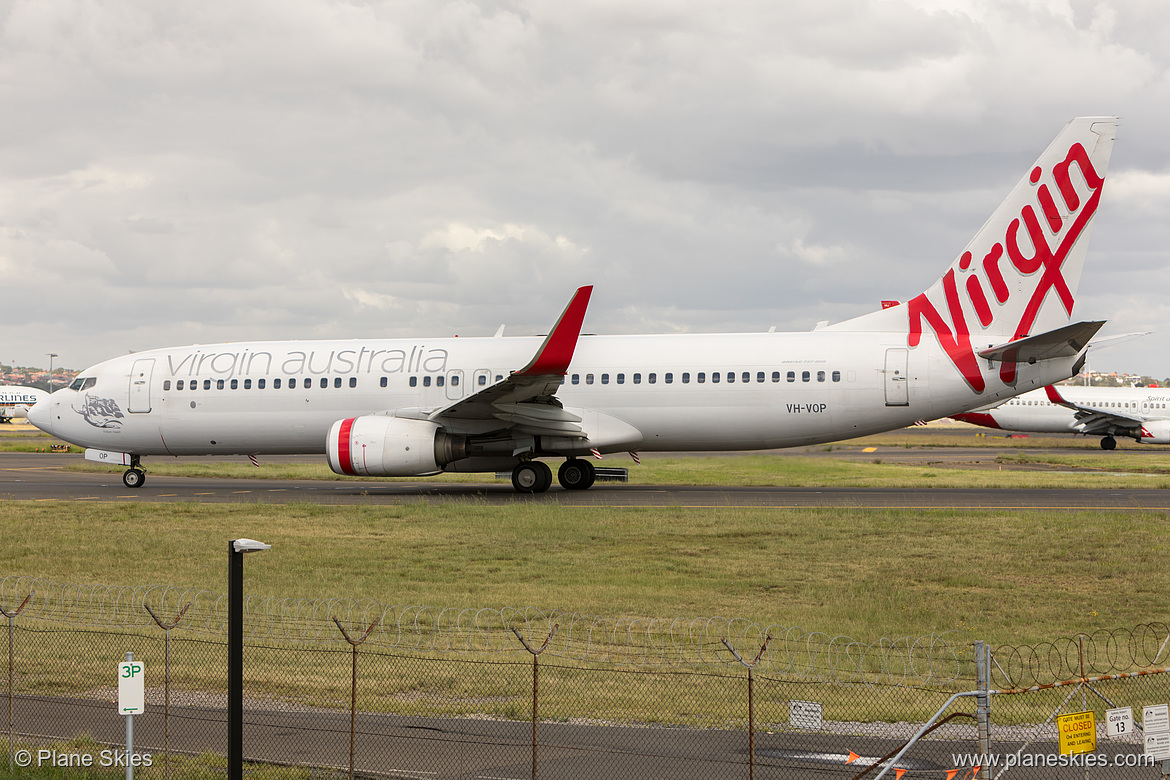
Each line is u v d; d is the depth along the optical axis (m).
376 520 44.66
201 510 48.19
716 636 24.81
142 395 59.75
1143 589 30.62
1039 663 22.19
